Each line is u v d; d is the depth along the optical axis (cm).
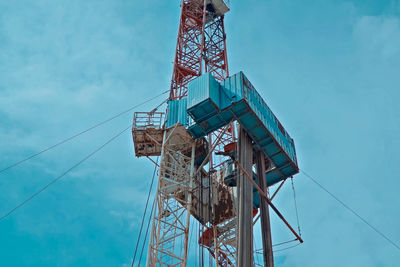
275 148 4519
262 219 4097
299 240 4116
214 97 4381
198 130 4603
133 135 4928
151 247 4106
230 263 5222
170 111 4897
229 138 5441
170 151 4872
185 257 4181
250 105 4341
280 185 4675
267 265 3850
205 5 6147
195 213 5162
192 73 5578
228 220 5328
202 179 5422
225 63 5856
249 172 4188
